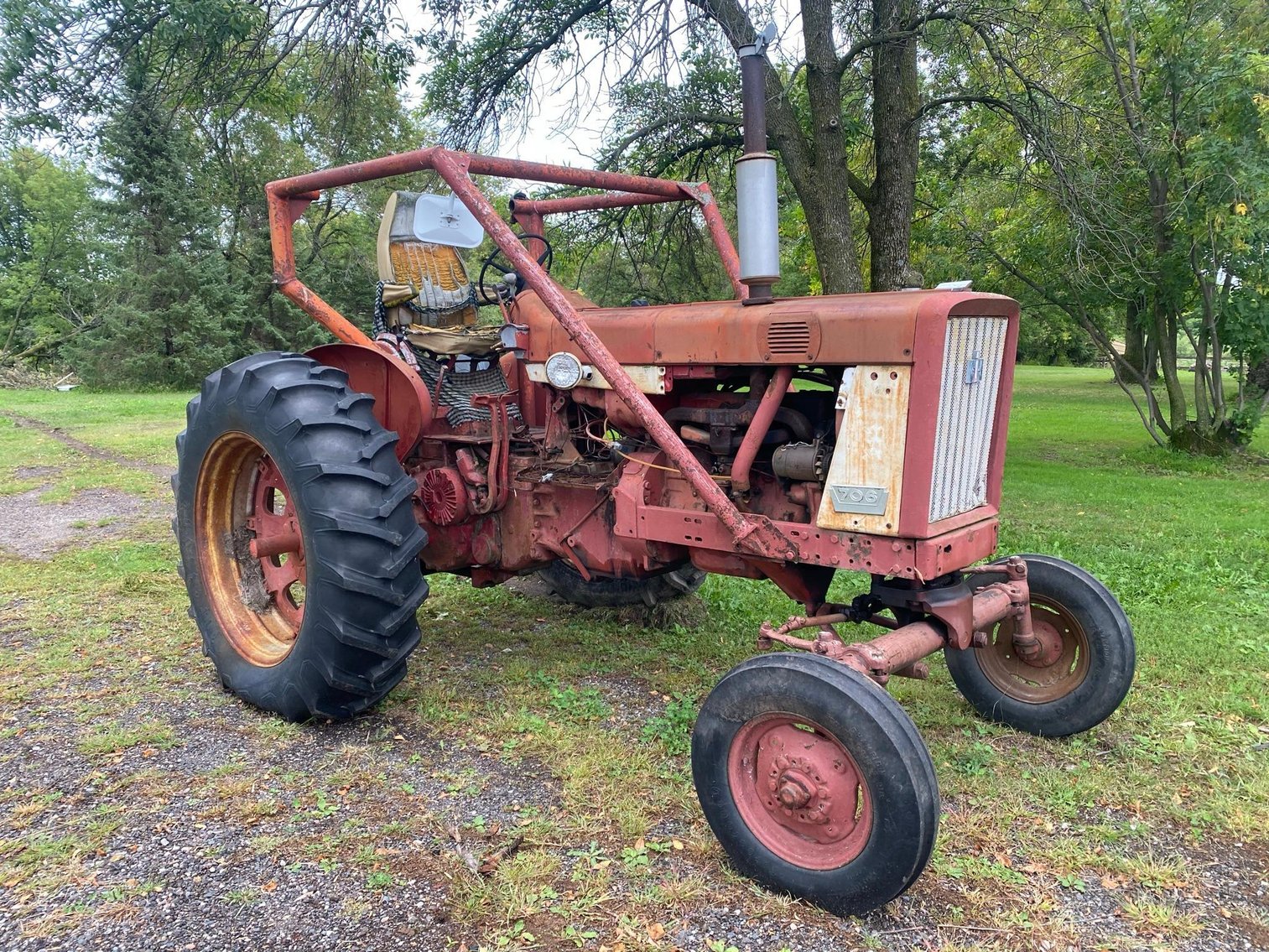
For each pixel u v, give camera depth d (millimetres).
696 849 2473
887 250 8328
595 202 3971
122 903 2154
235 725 3219
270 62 8273
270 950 1999
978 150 11234
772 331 2646
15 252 37156
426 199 3781
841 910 2178
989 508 2822
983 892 2305
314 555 3021
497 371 4043
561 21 8609
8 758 2881
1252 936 2141
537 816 2611
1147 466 10469
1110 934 2139
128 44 7512
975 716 3422
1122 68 9891
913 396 2410
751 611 4711
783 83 9000
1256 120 8625
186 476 3596
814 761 2248
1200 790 2867
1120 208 9594
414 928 2090
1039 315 15938
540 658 4031
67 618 4340
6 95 7523
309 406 3158
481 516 3766
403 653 3135
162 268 24297
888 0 7434
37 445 11250
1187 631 4324
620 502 3088
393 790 2760
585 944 2051
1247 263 9500
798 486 2779
